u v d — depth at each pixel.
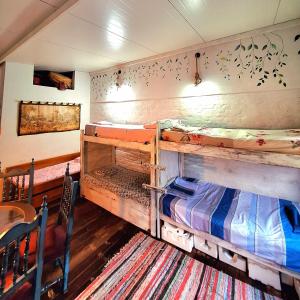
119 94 3.81
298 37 2.00
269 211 1.95
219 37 2.37
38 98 3.72
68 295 1.63
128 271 1.87
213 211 1.97
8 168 3.42
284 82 2.12
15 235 0.96
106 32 2.17
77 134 4.42
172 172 2.74
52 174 3.48
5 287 1.05
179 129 2.24
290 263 1.51
